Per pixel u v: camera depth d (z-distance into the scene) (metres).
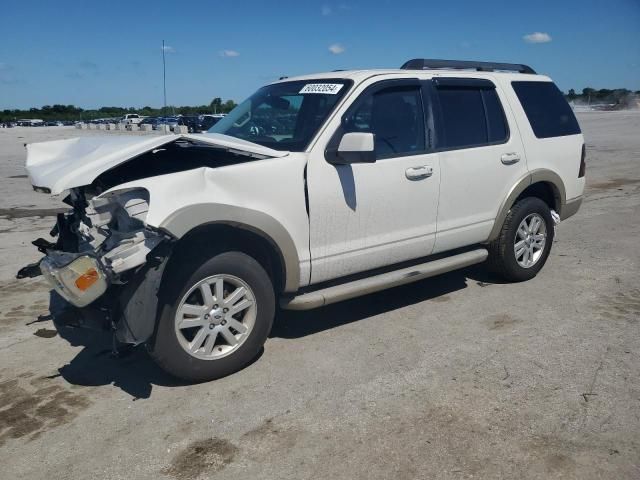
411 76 4.71
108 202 3.51
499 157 5.18
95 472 2.95
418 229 4.68
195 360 3.71
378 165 4.35
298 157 3.99
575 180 5.96
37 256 6.98
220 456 3.05
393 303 5.21
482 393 3.59
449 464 2.92
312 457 3.01
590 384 3.67
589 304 5.08
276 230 3.84
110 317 3.52
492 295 5.36
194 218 3.45
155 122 49.75
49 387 3.82
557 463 2.91
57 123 87.31
